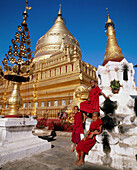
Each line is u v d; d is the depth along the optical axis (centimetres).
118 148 418
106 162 418
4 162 415
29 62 717
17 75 639
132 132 428
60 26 3089
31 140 573
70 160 464
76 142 544
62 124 1148
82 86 1238
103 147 442
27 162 439
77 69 1644
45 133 1074
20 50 712
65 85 1711
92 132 430
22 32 724
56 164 426
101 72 703
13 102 630
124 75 668
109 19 827
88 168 396
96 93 529
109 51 745
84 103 568
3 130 514
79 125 570
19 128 546
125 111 545
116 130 460
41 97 1900
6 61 665
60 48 2411
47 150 595
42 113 1725
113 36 783
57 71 1886
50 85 1858
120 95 575
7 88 2497
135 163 377
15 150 463
